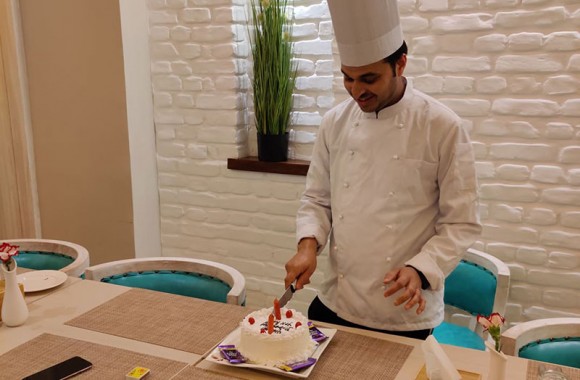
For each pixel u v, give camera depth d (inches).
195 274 80.3
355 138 63.7
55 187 122.0
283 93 104.1
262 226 112.4
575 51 84.3
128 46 109.6
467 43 90.2
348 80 59.7
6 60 116.1
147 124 116.6
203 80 111.7
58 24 112.8
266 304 115.7
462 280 85.0
